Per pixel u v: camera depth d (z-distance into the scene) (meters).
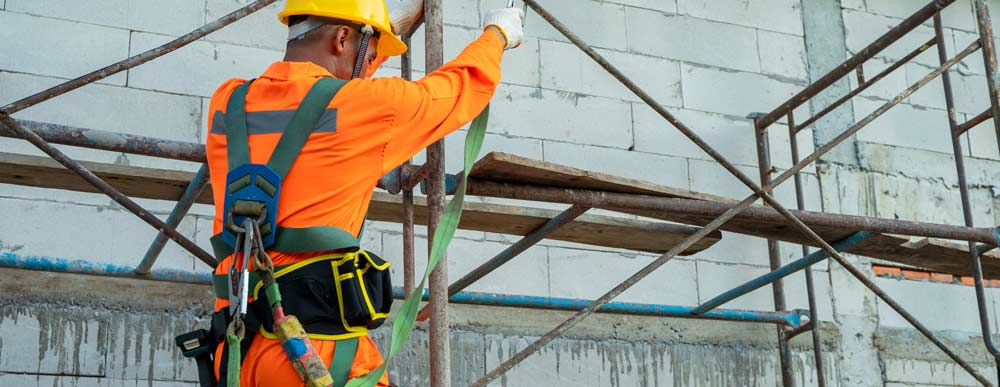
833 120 7.68
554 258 6.63
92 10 6.01
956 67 8.21
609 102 7.05
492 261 5.21
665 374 6.67
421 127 3.08
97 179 4.09
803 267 5.86
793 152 7.21
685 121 7.24
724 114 7.37
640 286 6.80
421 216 5.40
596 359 6.53
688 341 6.81
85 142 4.04
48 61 5.83
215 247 2.99
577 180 4.33
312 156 2.91
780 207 4.74
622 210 4.61
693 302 6.90
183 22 6.19
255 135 2.96
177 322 5.68
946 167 7.93
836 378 7.11
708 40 7.52
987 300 7.79
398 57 6.59
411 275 4.25
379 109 2.98
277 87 3.02
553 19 4.25
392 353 2.87
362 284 2.90
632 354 6.63
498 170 4.19
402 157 3.07
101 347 5.49
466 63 3.29
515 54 6.89
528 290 6.50
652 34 7.35
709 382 6.77
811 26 7.91
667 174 7.05
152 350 5.59
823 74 7.82
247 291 2.72
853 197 7.55
